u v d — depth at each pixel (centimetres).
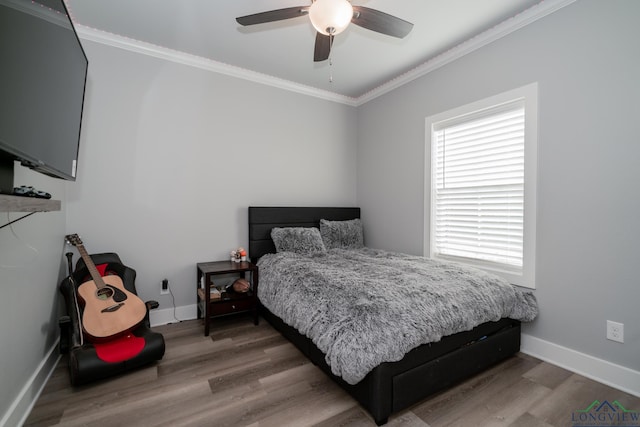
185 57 284
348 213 385
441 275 215
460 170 280
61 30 128
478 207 264
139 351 190
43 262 185
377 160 372
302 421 149
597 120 189
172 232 282
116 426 145
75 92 150
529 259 223
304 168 363
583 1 194
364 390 152
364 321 152
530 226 222
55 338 208
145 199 269
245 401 164
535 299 220
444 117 288
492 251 254
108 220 254
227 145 310
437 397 171
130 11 221
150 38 258
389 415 149
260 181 331
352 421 149
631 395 173
